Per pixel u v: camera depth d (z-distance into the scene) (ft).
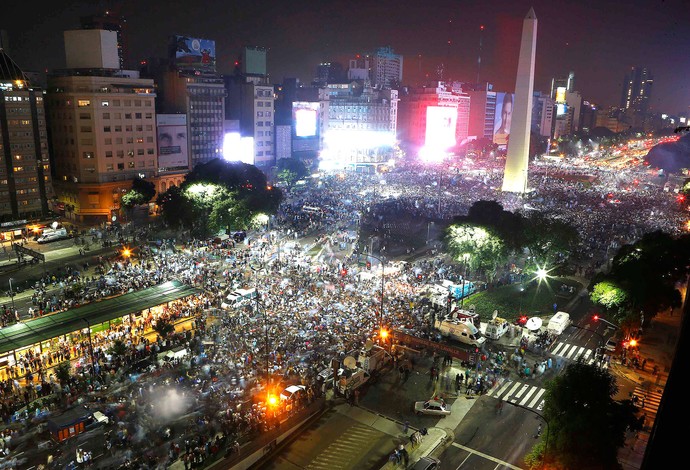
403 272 268.62
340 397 160.97
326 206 429.38
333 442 139.95
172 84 519.60
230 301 217.36
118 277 245.45
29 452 129.80
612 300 192.03
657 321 222.69
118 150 424.87
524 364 176.45
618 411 114.52
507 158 510.58
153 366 168.76
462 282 245.86
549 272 276.00
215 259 287.07
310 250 317.01
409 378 172.76
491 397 161.68
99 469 123.75
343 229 365.40
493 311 229.66
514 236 263.49
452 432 144.25
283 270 263.49
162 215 363.15
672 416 21.98
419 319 210.38
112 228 364.38
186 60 526.57
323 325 195.52
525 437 142.31
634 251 217.36
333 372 164.86
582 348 196.44
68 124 410.31
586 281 271.49
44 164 375.66
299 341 184.34
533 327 207.41
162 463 126.31
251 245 319.06
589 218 396.57
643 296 188.75
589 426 109.60
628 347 188.55
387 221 388.78
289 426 142.82
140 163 443.32
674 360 22.94
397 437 142.20
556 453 111.86
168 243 323.98
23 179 364.99
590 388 115.34
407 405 157.58
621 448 136.77
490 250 251.39
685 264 220.84
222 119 556.92
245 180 378.53
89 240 339.16
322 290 233.76
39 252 305.53
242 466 128.26
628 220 393.29
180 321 205.57
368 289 238.07
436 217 393.91
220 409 147.64
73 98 400.67
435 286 242.78
